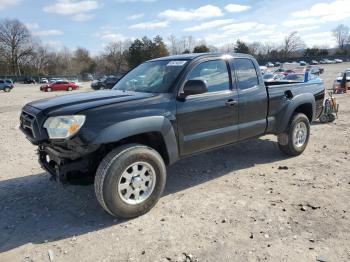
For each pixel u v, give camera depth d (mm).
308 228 3637
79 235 3658
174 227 3746
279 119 5727
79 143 3609
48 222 3977
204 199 4457
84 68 106375
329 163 5805
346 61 98375
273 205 4211
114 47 103688
